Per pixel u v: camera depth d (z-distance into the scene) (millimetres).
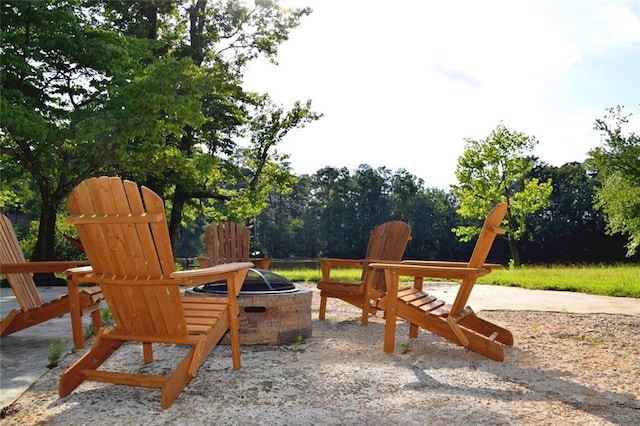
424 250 64000
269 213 68562
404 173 76375
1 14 10688
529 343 4383
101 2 15320
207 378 3125
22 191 23734
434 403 2635
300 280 12367
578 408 2578
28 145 11930
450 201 71688
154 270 2703
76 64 12023
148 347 3592
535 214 52781
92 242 2801
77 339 4035
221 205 23094
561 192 53469
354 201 70188
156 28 17266
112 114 10891
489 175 29578
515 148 29219
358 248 66500
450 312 3979
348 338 4566
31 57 10805
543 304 7215
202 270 2898
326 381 3051
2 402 2652
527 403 2652
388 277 4023
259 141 21297
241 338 4105
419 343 4367
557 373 3334
